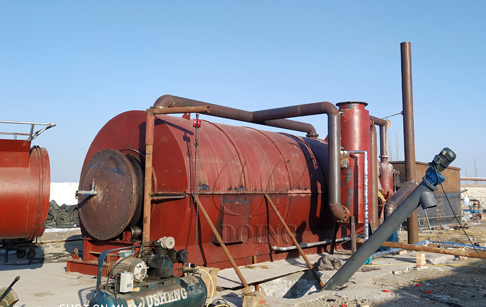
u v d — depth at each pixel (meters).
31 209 11.05
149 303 6.93
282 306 8.96
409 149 16.94
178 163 11.09
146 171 10.84
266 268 12.56
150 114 11.02
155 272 7.59
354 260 10.38
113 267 7.21
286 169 14.48
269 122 16.95
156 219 11.36
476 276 12.12
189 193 10.76
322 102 14.03
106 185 11.68
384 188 19.16
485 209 46.00
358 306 9.07
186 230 10.94
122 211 11.26
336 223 15.95
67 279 11.23
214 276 9.46
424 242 17.11
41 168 11.39
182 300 7.50
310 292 12.34
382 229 10.23
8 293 6.87
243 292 8.54
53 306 8.45
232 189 11.99
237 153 12.96
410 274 12.45
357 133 14.62
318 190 15.59
